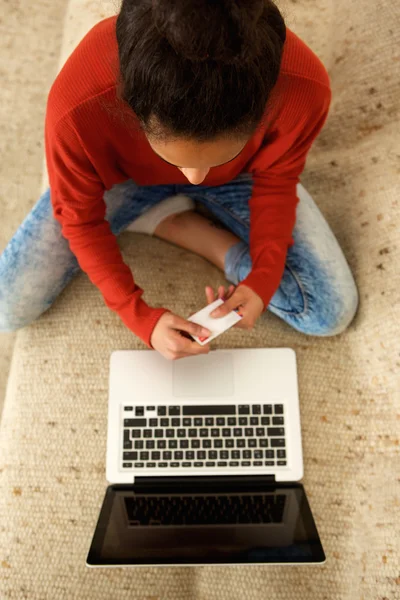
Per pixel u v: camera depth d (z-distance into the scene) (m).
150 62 0.50
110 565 0.83
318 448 1.04
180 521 0.91
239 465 1.00
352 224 1.14
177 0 0.44
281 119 0.83
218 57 0.48
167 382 1.05
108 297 0.98
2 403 1.32
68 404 1.06
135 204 1.14
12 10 1.56
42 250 1.04
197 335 0.91
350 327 1.12
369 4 1.14
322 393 1.07
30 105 1.50
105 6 1.25
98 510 1.00
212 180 1.02
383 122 1.11
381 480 0.98
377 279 1.06
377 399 1.04
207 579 0.96
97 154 0.84
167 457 1.00
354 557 0.96
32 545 0.97
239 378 1.05
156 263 1.18
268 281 0.98
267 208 1.01
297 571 0.95
